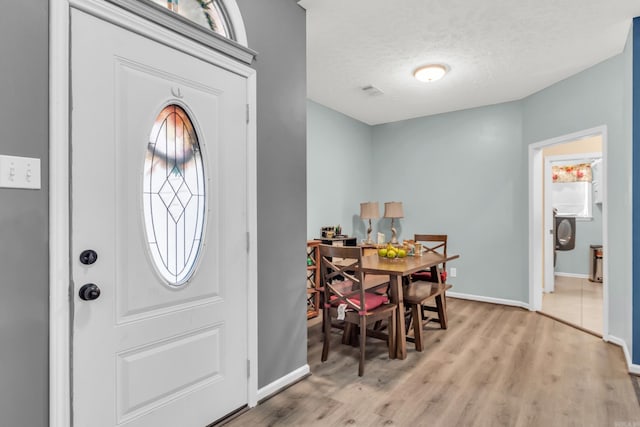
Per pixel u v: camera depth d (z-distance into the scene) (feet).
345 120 16.44
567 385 7.54
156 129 5.23
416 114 16.40
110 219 4.66
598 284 17.79
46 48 4.10
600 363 8.65
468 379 7.84
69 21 4.25
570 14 8.19
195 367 5.71
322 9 8.05
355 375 8.05
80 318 4.36
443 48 9.92
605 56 10.19
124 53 4.79
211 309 5.96
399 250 10.58
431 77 11.34
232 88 6.31
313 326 11.76
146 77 5.04
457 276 15.66
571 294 15.76
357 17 8.38
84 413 4.40
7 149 3.83
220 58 6.05
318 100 14.44
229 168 6.26
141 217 5.00
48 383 4.12
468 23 8.63
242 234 6.50
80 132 4.36
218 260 6.07
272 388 7.14
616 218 9.83
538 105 13.08
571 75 11.60
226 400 6.22
